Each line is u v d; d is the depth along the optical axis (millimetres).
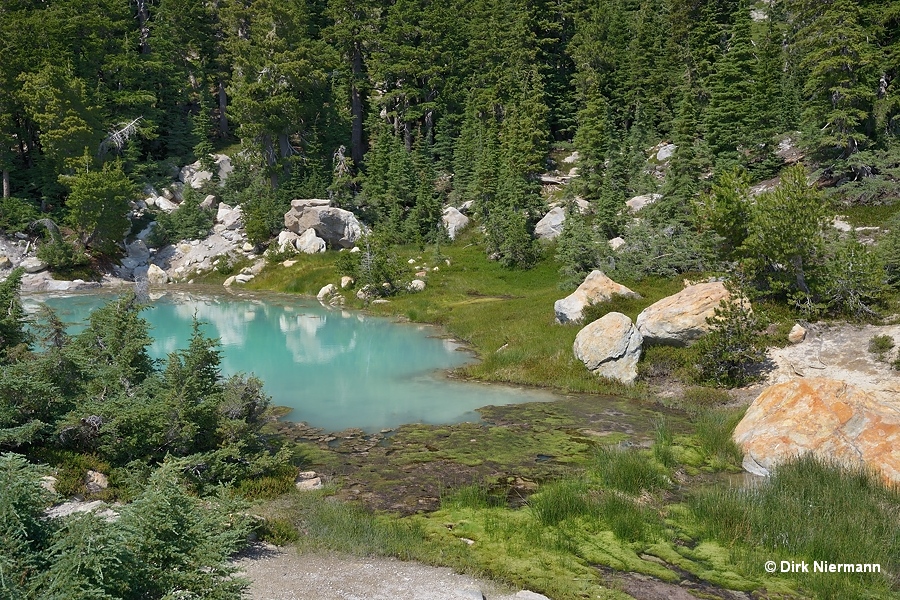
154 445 13438
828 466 13828
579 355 24391
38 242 51719
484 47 76125
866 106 40469
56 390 13922
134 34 71375
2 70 54281
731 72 48219
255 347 30625
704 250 32094
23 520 7070
